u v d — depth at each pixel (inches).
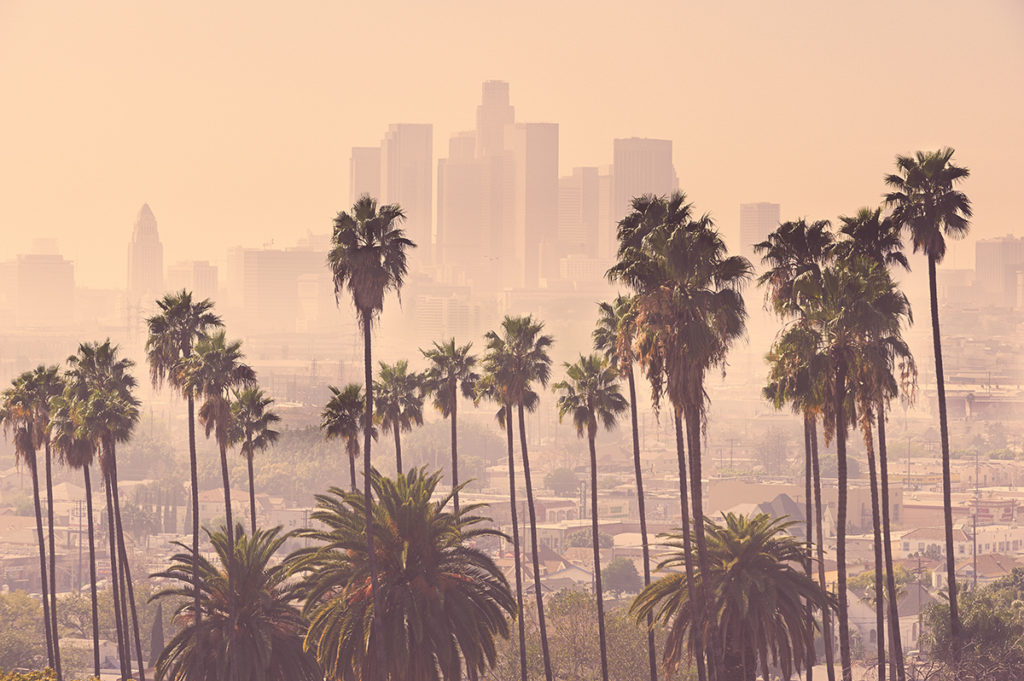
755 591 2856.8
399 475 3115.2
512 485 4057.6
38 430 4313.5
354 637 2876.5
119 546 3976.4
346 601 2947.8
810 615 2930.6
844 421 2834.6
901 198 3075.8
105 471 3892.7
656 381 2598.4
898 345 2864.2
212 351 3442.4
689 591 2721.5
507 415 4055.1
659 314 2551.7
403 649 2837.1
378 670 2795.3
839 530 2878.9
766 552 2935.5
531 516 4141.2
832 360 2783.0
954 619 3157.0
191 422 3469.5
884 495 3218.5
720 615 2856.8
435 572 2977.4
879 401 2787.9
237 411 4020.7
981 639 3949.3
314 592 2960.1
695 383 2529.5
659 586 3048.7
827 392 2792.8
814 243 3046.3
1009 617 4195.4
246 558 3287.4
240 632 3255.4
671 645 3006.9
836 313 2760.8
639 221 2864.2
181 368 3484.3
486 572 3312.0
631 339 2667.3
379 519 2967.5
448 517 3014.3
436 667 2903.5
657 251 2561.5
